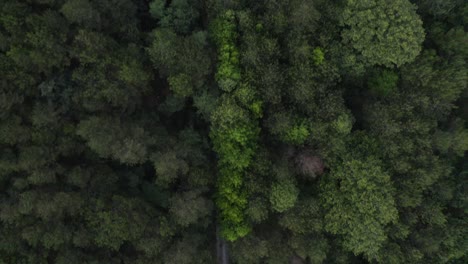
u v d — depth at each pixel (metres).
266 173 28.77
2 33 24.14
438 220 29.23
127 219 26.12
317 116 28.56
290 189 27.72
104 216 25.75
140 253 27.44
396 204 29.64
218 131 28.12
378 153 29.62
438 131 29.02
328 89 29.06
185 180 29.33
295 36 28.06
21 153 24.62
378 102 29.08
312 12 26.56
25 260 24.28
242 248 28.08
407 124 28.55
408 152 29.05
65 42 25.83
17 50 23.91
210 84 29.31
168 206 28.73
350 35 27.56
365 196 28.00
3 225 24.59
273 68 27.61
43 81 25.92
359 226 27.98
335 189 29.16
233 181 28.00
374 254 29.09
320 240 29.23
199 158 29.30
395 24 26.34
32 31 24.55
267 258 28.56
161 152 27.64
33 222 24.94
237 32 28.75
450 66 28.89
